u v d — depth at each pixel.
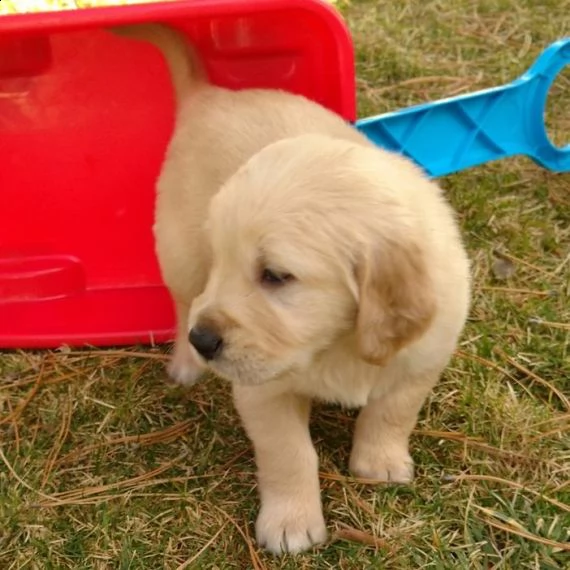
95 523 0.78
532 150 1.02
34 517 0.79
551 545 0.74
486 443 0.81
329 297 0.67
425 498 0.78
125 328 0.93
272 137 0.78
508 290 0.94
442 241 0.71
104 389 0.89
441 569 0.73
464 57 1.28
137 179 0.93
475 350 0.88
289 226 0.66
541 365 0.87
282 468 0.75
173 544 0.76
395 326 0.67
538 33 1.33
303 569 0.74
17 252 0.94
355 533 0.75
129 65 0.90
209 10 0.78
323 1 0.83
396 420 0.78
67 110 0.91
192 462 0.82
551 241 0.98
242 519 0.78
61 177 0.93
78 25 0.78
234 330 0.67
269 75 0.88
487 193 1.04
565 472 0.79
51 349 0.93
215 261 0.70
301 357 0.69
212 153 0.79
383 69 1.25
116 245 0.94
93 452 0.83
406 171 0.73
